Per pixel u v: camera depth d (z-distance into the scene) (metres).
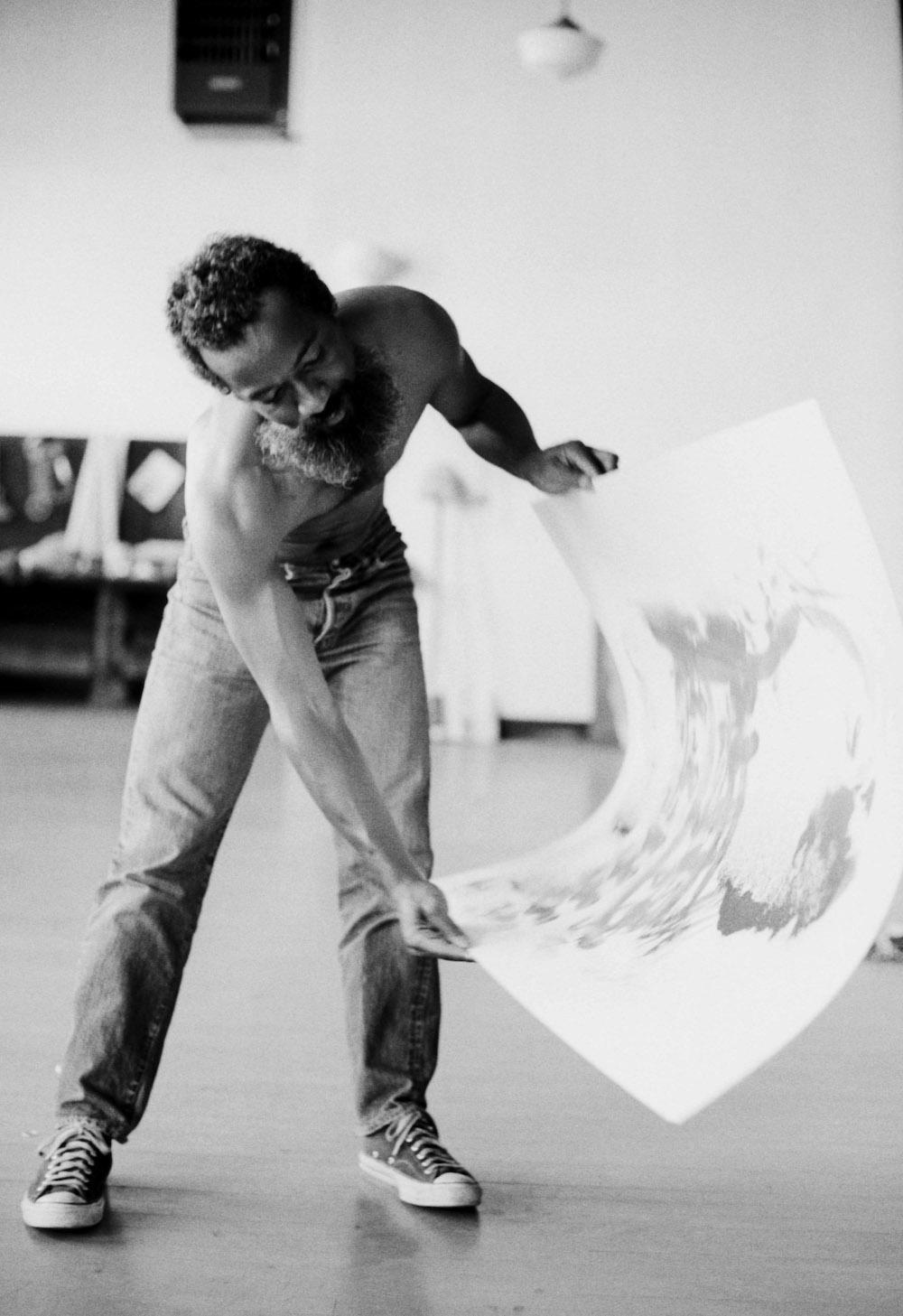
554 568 8.50
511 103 8.54
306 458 1.40
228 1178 1.74
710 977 1.28
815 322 8.47
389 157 8.59
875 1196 1.73
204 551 1.52
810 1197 1.72
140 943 1.67
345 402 1.38
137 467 9.13
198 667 1.69
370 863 1.56
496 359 8.61
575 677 8.53
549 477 1.78
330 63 8.59
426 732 1.78
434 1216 1.64
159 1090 2.06
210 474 1.50
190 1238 1.56
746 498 1.35
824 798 1.27
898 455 8.43
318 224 8.65
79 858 3.94
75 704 9.01
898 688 1.17
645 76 8.50
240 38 8.53
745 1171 1.81
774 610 1.38
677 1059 1.19
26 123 9.30
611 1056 1.23
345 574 1.71
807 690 1.34
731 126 8.47
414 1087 1.77
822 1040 2.40
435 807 5.18
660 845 1.57
